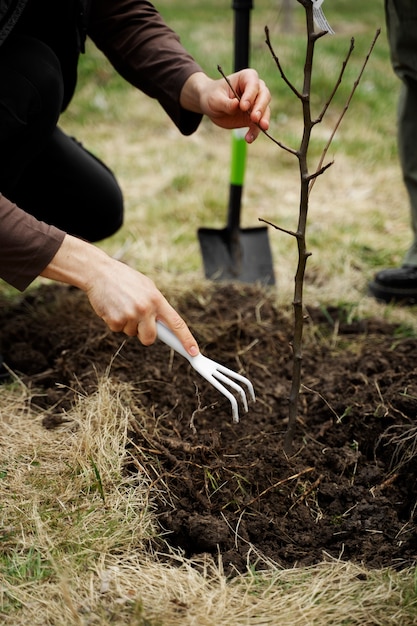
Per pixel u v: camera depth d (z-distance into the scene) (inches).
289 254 124.2
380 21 350.3
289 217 139.2
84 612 57.6
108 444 74.5
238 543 66.2
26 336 95.0
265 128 70.7
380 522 67.9
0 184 85.4
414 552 65.1
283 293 109.5
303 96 61.5
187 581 61.4
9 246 60.3
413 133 102.7
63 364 88.2
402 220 140.5
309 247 127.3
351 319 105.3
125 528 65.9
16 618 56.9
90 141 176.6
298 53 232.5
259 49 242.1
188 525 66.6
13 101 76.7
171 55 85.0
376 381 83.8
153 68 85.7
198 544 65.9
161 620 56.7
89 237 102.4
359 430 78.5
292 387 72.1
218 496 70.2
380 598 59.2
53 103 80.8
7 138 78.8
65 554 62.9
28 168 92.5
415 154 103.7
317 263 121.8
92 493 69.7
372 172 162.6
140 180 155.1
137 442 75.8
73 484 70.3
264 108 72.6
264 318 102.0
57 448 75.8
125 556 63.6
